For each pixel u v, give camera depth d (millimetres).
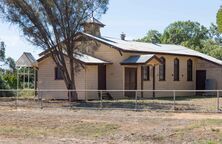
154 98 41125
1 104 33812
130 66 41875
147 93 43406
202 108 29547
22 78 56844
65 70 37219
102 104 31641
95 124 21703
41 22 36688
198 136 17703
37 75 43875
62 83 41344
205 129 19156
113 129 20281
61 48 37062
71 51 37062
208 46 80438
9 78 54562
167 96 45094
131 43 46406
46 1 35750
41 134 18984
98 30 40094
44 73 42344
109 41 43250
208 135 17766
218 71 48562
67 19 36469
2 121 23203
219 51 75438
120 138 17922
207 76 49250
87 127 20859
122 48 41156
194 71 50062
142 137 17984
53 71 41844
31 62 49656
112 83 41719
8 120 23609
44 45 37156
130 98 40688
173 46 52625
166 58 46156
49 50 37312
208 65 49250
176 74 47594
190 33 89875
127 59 41750
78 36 37938
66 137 18266
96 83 40594
